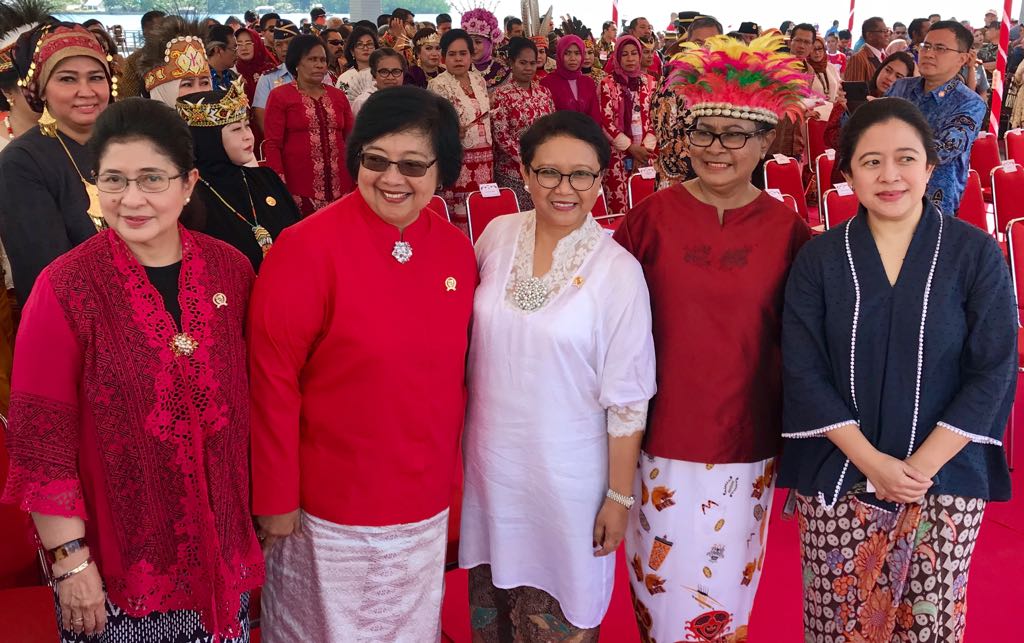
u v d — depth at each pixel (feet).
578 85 19.25
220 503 5.11
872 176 5.59
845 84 23.06
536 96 18.11
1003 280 5.54
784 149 21.49
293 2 81.10
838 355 5.85
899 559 5.82
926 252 5.62
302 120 15.85
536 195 5.87
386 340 5.49
